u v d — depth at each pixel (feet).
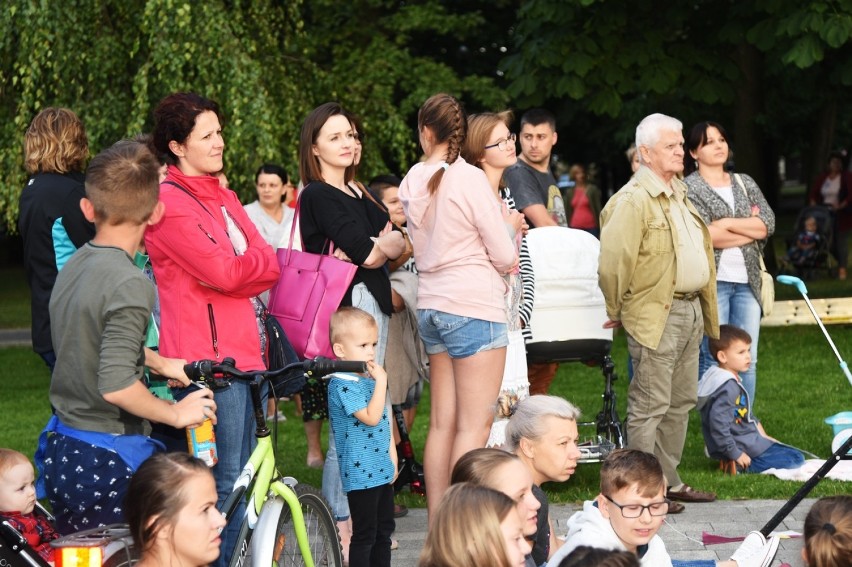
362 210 19.83
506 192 22.40
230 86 43.50
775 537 17.46
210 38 43.83
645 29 48.83
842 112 108.06
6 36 44.24
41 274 18.66
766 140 95.45
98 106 45.70
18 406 38.83
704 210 26.91
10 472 15.71
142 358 14.38
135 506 12.73
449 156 19.33
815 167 96.17
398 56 61.57
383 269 20.04
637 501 14.75
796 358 41.42
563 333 24.45
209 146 16.71
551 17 47.73
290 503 15.16
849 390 35.12
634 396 22.79
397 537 21.50
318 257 19.01
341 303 19.49
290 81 51.19
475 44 77.25
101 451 14.16
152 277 18.25
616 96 48.52
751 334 27.68
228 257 16.22
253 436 16.88
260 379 14.76
